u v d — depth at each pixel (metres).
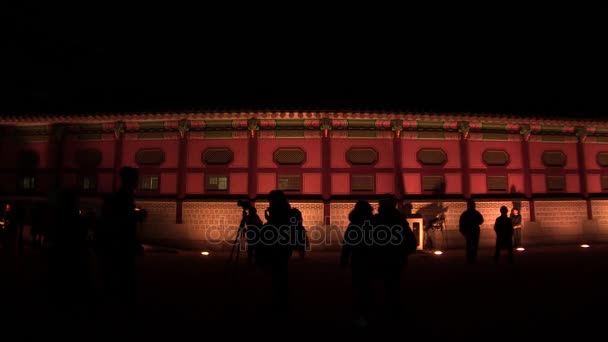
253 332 7.38
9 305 8.91
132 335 7.09
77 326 7.50
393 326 7.74
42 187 21.88
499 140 22.14
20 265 14.16
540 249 20.11
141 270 14.06
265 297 10.06
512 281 12.06
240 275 13.12
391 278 7.86
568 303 9.45
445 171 21.39
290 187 20.78
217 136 21.11
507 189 21.98
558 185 22.73
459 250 20.09
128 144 21.62
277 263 8.30
